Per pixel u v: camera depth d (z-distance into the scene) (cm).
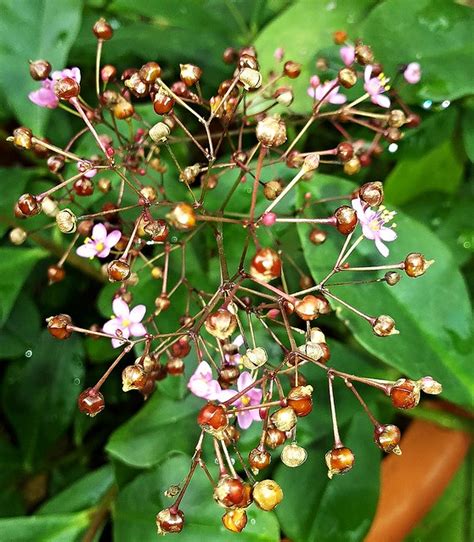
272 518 15
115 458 17
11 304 18
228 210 17
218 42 20
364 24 18
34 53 18
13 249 18
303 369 17
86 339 21
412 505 19
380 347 15
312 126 19
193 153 21
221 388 13
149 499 16
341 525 17
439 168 20
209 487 16
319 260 16
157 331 15
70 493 18
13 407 20
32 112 18
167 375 16
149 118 18
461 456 20
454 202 21
